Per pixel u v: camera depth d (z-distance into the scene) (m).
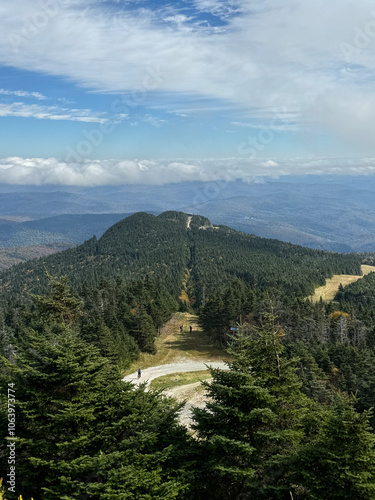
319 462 14.08
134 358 57.50
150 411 17.73
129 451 15.02
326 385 46.50
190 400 42.22
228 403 16.61
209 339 71.06
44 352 17.70
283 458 15.11
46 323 41.84
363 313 88.06
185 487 14.33
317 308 86.75
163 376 51.94
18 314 84.25
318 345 60.38
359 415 13.97
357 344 74.44
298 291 142.38
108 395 17.31
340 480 13.53
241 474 14.55
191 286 159.75
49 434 15.55
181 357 61.28
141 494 13.48
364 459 13.15
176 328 79.12
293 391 17.14
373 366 44.62
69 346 17.81
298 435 15.71
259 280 158.00
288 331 67.62
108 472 13.99
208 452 16.52
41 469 15.16
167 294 93.31
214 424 16.41
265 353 17.50
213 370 17.70
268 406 16.27
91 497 14.12
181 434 17.17
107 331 50.47
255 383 16.59
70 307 43.94
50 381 16.33
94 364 17.88
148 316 65.75
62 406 16.55
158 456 15.26
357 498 13.10
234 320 67.31
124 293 85.25
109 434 16.02
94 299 84.12
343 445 13.91
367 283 160.50
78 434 15.70
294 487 15.18
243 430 16.55
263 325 18.23
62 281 43.38
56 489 14.01
